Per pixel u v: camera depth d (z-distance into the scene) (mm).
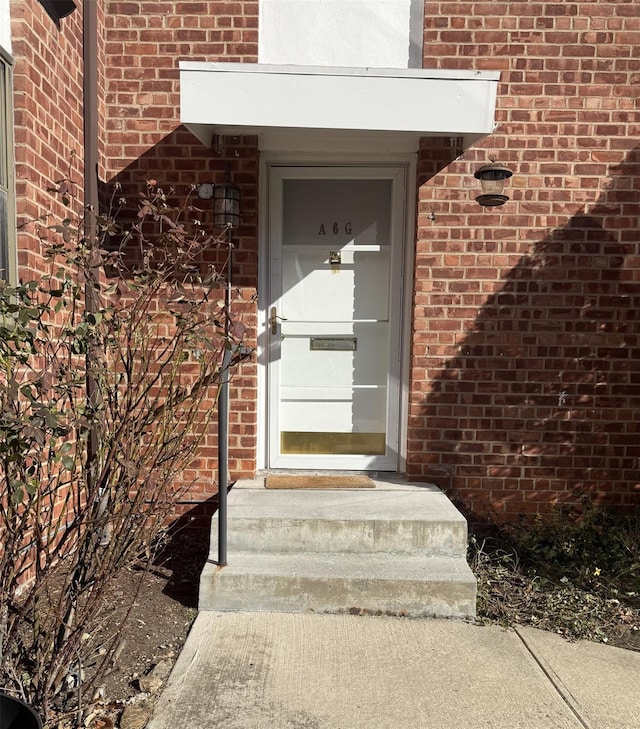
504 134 4020
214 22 3988
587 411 4129
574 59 3979
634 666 2750
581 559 3686
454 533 3402
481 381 4125
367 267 4398
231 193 3875
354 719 2334
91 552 2357
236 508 3555
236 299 4098
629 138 4016
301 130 3846
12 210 2967
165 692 2457
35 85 3082
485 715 2379
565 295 4078
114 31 4012
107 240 4008
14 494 1965
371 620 3105
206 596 3162
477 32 3967
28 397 1901
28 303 2096
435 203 4047
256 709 2375
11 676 2201
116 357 2814
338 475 4348
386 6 4020
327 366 4457
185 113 3338
